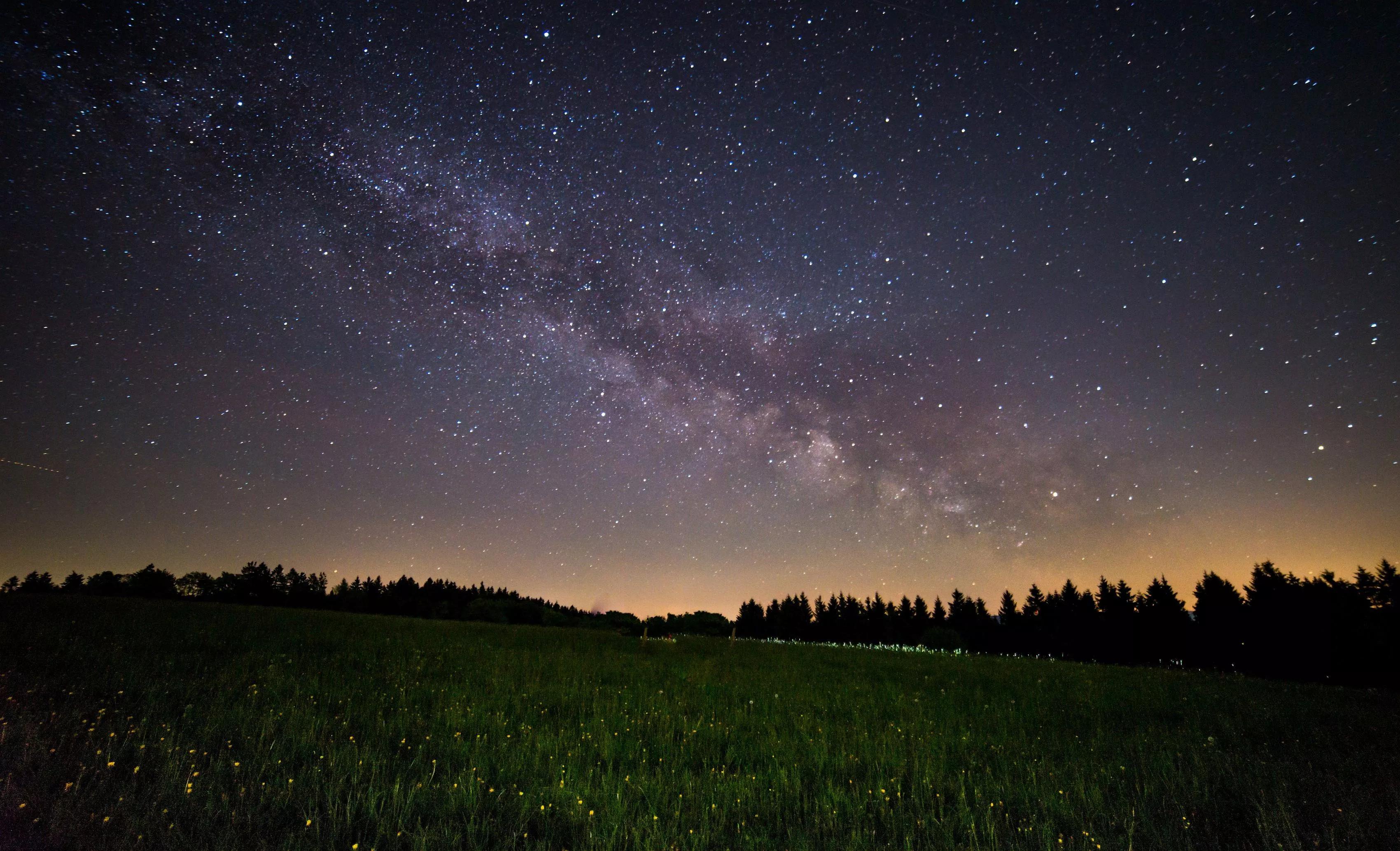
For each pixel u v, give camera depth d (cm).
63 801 408
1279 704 1142
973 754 715
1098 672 1717
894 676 1477
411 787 505
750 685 1215
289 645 1273
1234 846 457
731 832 480
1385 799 548
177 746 540
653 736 752
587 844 434
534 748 652
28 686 714
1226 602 3697
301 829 422
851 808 525
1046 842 452
